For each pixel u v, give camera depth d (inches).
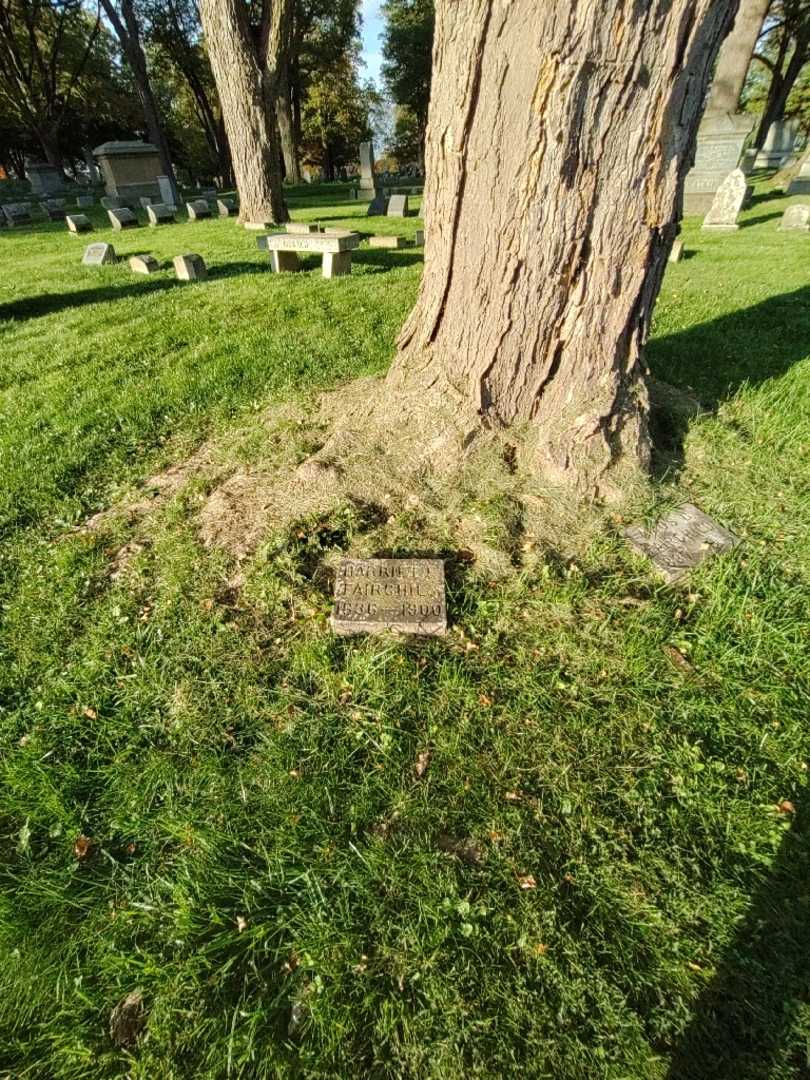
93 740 87.0
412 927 64.9
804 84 1019.9
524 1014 59.0
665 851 70.9
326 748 83.0
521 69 91.7
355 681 90.9
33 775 82.0
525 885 68.2
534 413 124.2
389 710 87.0
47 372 206.1
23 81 1023.0
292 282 291.9
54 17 1072.2
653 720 84.7
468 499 116.5
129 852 74.4
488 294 113.7
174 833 74.4
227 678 92.7
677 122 94.0
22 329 255.3
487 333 117.3
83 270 369.1
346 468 125.8
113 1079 57.1
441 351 127.6
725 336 212.1
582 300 110.0
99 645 100.1
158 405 175.0
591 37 85.5
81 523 133.7
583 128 93.7
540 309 111.9
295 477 127.1
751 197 558.9
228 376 188.5
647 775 78.5
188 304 260.4
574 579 103.7
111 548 122.2
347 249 304.0
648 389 139.1
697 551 109.4
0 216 658.8
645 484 119.3
